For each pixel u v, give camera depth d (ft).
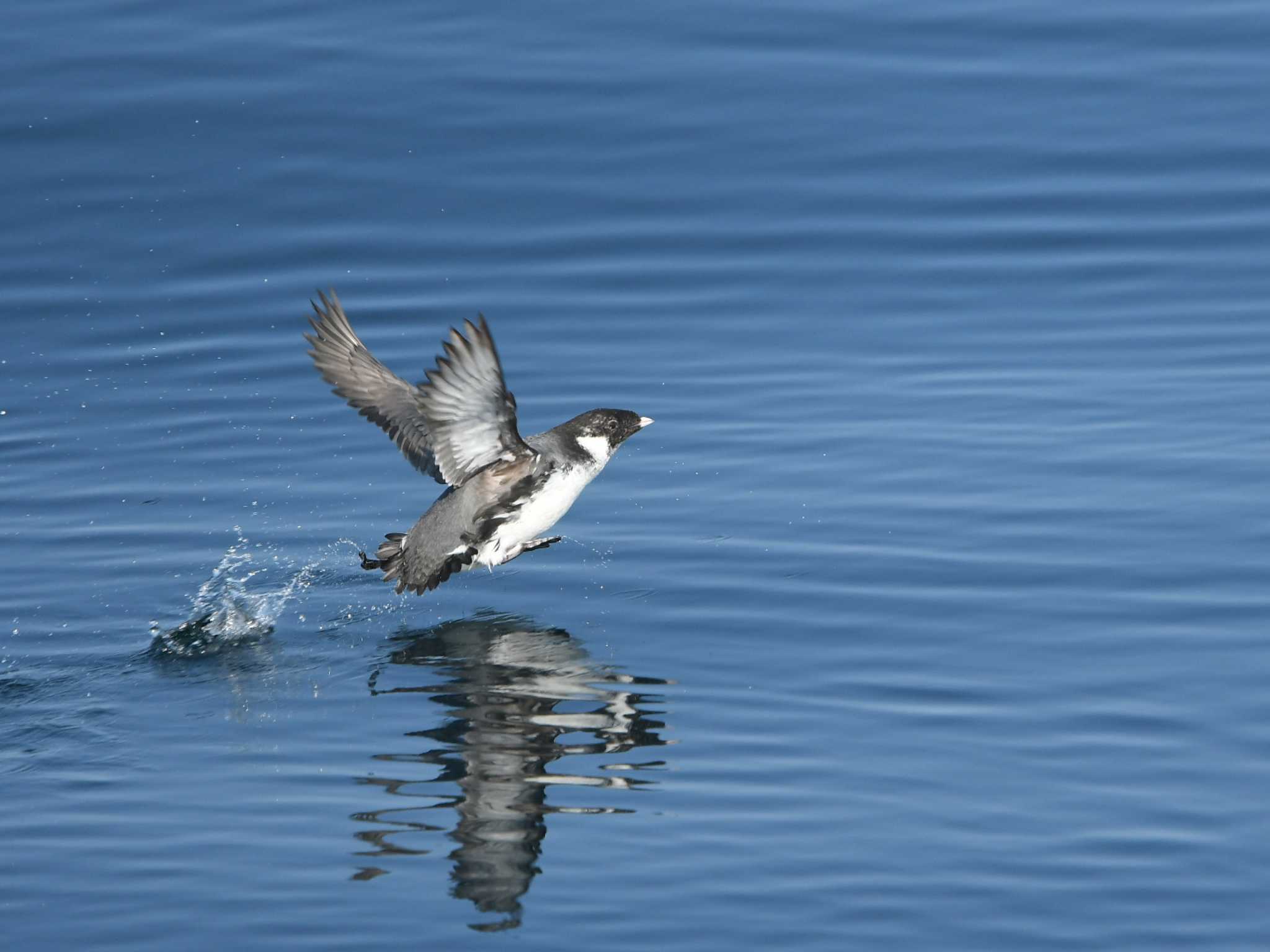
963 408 56.65
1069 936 29.99
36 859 32.83
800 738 37.52
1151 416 55.31
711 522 49.98
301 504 52.75
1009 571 45.88
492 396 37.52
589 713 38.93
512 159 70.79
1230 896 31.09
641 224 68.03
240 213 68.39
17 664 42.37
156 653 43.14
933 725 37.99
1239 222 67.10
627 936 30.09
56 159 70.44
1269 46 75.41
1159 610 43.34
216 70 74.79
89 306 64.34
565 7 78.28
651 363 60.54
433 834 33.55
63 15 77.71
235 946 29.96
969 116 72.33
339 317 43.45
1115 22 76.89
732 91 73.67
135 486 53.98
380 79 74.38
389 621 45.09
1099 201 68.44
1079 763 36.06
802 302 64.18
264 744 37.76
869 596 44.91
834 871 32.01
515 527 43.06
